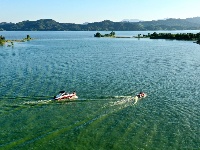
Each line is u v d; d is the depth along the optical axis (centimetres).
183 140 4247
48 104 5700
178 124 4834
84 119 4916
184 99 6319
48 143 4019
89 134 4347
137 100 6147
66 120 4844
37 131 4375
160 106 5778
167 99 6297
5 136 4181
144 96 6475
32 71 9400
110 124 4750
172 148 4006
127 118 5047
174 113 5372
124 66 10838
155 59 13312
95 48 19712
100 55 14875
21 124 4631
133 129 4584
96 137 4253
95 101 5988
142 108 5619
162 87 7400
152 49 19062
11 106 5522
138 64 11475
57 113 5184
